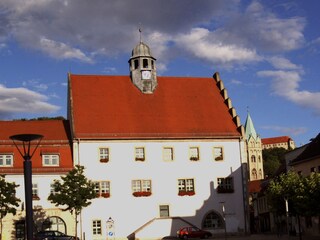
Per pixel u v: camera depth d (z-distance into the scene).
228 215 65.44
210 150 66.81
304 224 61.44
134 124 66.19
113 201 62.69
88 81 70.81
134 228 62.69
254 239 55.31
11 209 53.34
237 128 68.75
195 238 60.28
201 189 65.56
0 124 65.81
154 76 72.44
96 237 61.31
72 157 63.22
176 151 65.88
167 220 62.28
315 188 44.50
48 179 60.91
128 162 64.12
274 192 49.88
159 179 64.62
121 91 70.62
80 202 54.91
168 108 69.75
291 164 62.59
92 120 65.38
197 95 72.94
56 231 53.72
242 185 66.62
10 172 59.97
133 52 72.94
